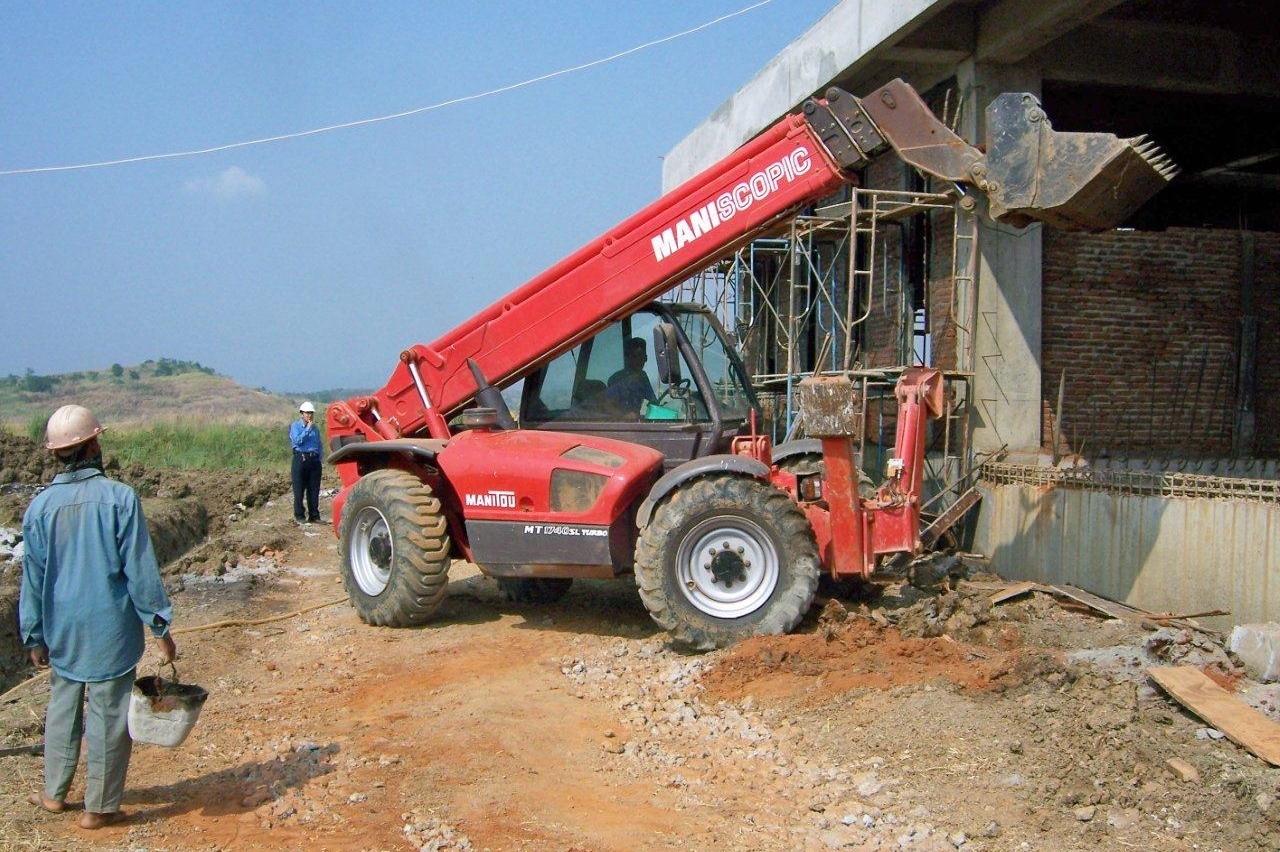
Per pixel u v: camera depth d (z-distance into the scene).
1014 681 6.21
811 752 5.76
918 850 4.61
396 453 9.25
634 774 5.58
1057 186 7.28
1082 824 4.73
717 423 8.43
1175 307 12.13
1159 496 8.65
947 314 12.27
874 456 13.43
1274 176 16.41
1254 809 4.70
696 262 8.48
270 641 8.68
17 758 5.81
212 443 26.38
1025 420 11.64
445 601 9.84
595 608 9.45
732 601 7.44
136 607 4.82
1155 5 11.49
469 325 9.23
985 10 11.42
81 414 4.92
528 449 8.28
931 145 7.77
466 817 4.99
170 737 4.84
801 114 8.13
